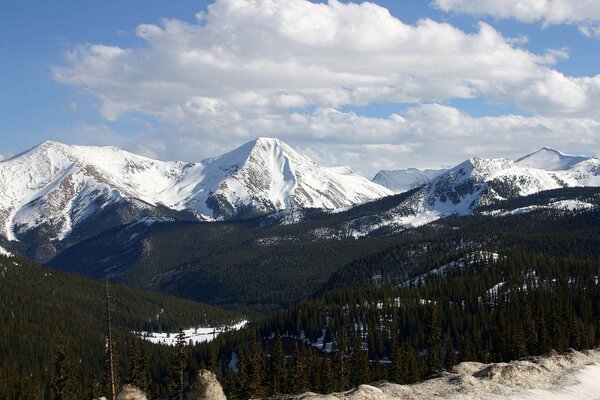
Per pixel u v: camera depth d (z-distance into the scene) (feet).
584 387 173.17
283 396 168.66
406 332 554.46
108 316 212.02
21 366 581.53
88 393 371.15
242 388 370.32
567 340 381.40
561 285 613.93
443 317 546.67
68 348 640.99
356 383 383.86
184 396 156.35
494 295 617.62
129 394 160.76
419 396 161.79
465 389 165.99
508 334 411.13
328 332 586.04
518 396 161.79
